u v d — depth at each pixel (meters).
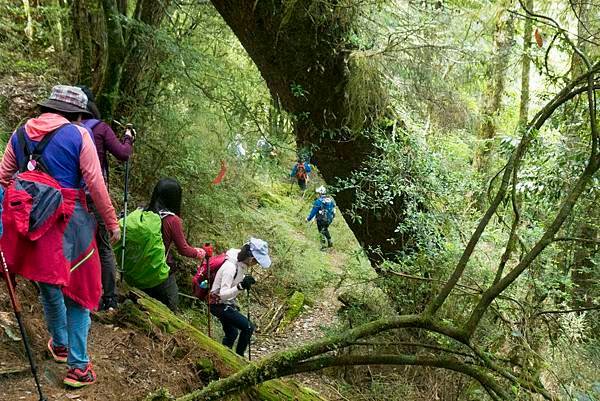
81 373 3.54
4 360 3.56
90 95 4.28
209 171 8.05
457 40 6.60
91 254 3.42
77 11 6.47
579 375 4.21
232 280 5.89
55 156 3.25
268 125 7.36
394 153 6.46
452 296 5.66
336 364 3.35
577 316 5.15
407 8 6.71
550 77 5.24
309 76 6.67
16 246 3.17
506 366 4.06
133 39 7.19
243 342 6.10
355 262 7.89
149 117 7.62
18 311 3.15
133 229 4.97
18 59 7.13
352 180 6.62
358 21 6.57
